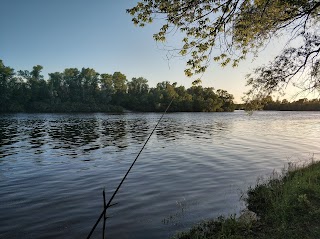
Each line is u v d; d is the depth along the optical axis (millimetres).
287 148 28312
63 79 164750
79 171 18047
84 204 11773
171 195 12844
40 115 112688
